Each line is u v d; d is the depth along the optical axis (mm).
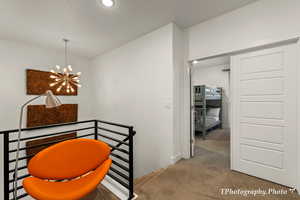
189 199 1606
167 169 2279
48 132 3689
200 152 3109
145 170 2953
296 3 1654
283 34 1732
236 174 2123
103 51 3910
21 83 3324
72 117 4160
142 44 2957
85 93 4512
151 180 1974
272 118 1880
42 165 1423
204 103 4289
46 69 3701
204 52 2439
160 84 2631
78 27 2600
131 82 3248
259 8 1898
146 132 2920
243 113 2123
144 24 2508
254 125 2027
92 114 4590
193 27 2574
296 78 1706
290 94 1747
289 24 1696
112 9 2086
